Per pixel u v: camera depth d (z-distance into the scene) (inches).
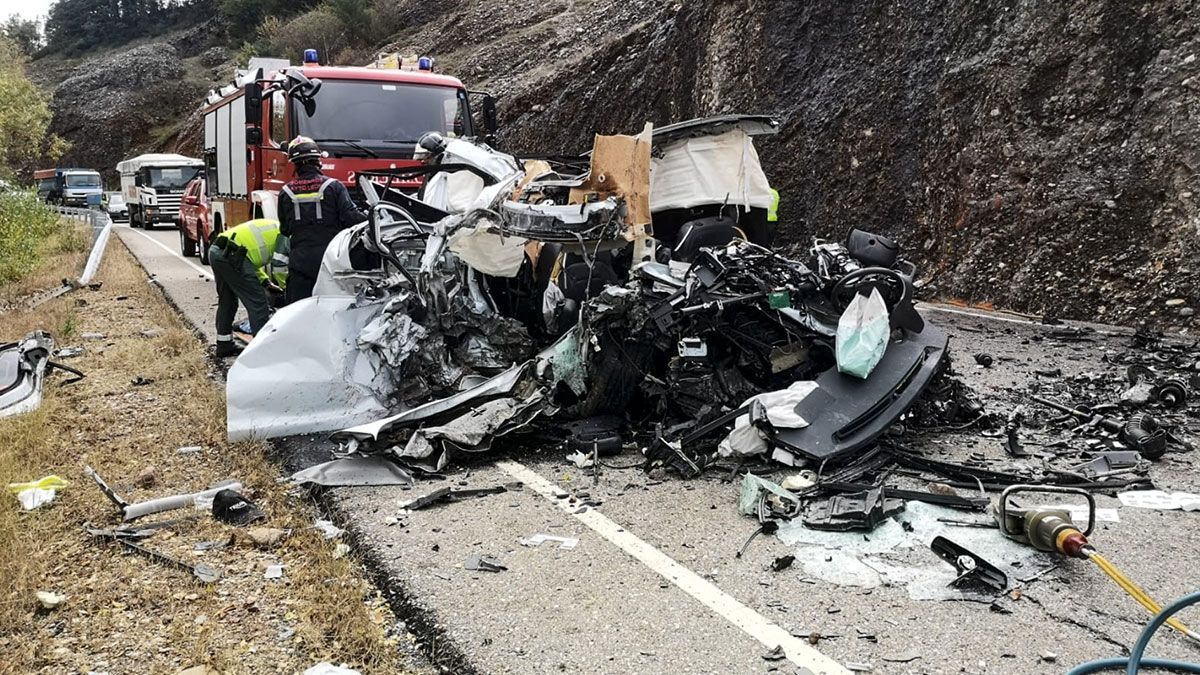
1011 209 430.0
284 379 217.6
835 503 168.4
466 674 119.8
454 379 226.4
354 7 1617.9
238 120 459.5
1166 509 171.9
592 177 237.3
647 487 187.3
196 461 210.2
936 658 120.0
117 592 145.1
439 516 173.2
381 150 379.6
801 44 587.2
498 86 1037.8
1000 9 469.7
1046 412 236.5
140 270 596.4
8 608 137.9
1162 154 381.4
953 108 475.5
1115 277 378.6
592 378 213.6
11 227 581.3
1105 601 135.4
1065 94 426.0
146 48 2437.3
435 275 225.8
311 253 286.0
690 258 290.8
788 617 131.3
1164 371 279.4
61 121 2234.3
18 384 260.5
